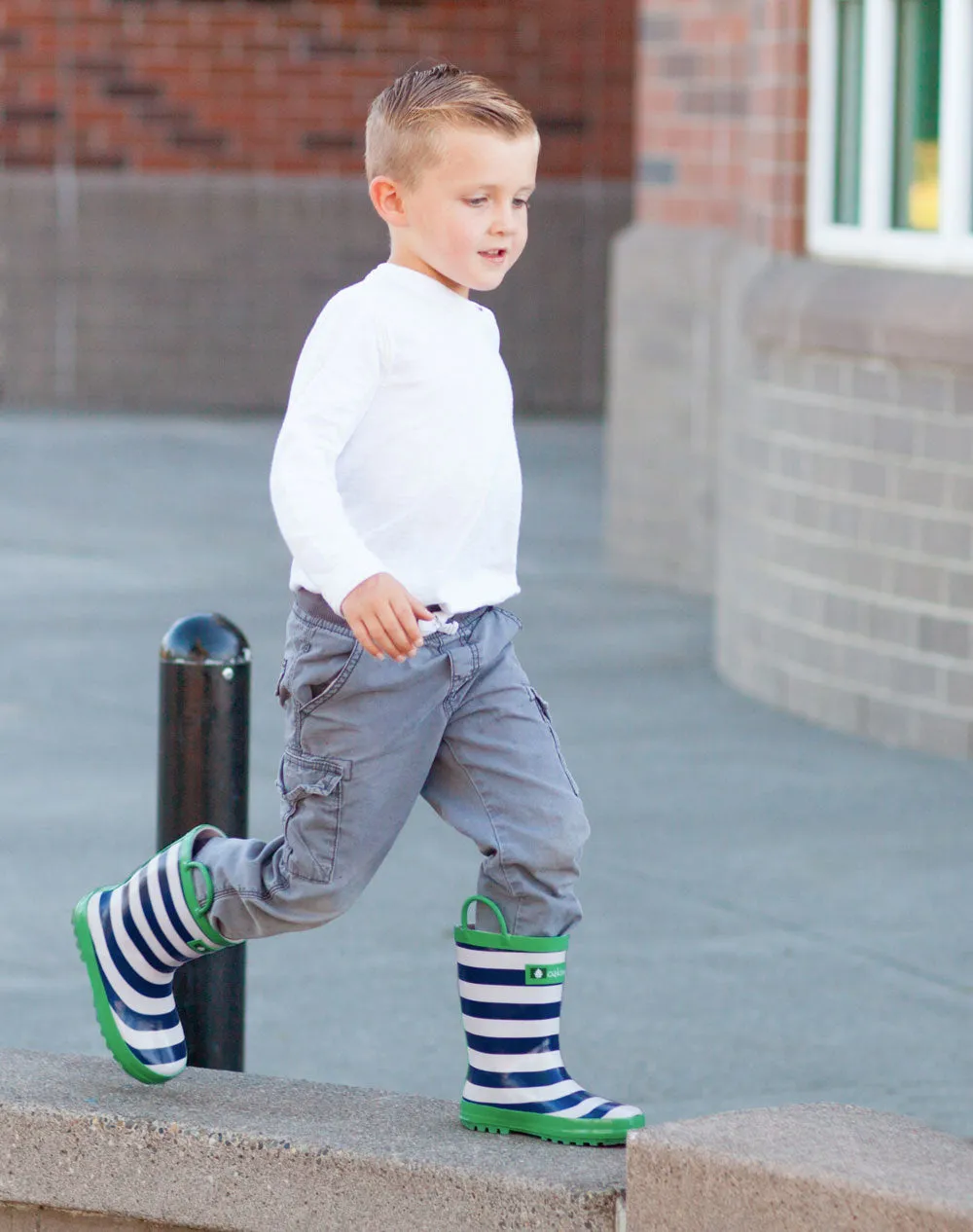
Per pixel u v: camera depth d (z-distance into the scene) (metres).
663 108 15.27
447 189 4.42
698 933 7.90
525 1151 4.56
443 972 7.43
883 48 10.86
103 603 14.57
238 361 26.05
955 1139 4.27
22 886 8.35
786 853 8.96
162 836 5.54
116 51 25.27
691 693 12.23
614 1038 6.77
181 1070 5.02
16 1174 4.86
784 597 11.73
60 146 25.47
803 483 11.43
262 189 25.59
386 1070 6.45
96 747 10.78
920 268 10.71
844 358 10.98
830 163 11.49
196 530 17.73
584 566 16.45
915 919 8.09
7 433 23.69
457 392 4.50
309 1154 4.59
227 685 5.51
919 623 10.71
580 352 26.34
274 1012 6.98
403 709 4.52
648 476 15.73
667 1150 4.20
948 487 10.43
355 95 25.53
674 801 9.82
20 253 25.66
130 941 4.87
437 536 4.54
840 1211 4.00
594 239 26.08
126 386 26.06
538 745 4.62
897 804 9.80
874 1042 6.77
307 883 4.62
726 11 14.55
